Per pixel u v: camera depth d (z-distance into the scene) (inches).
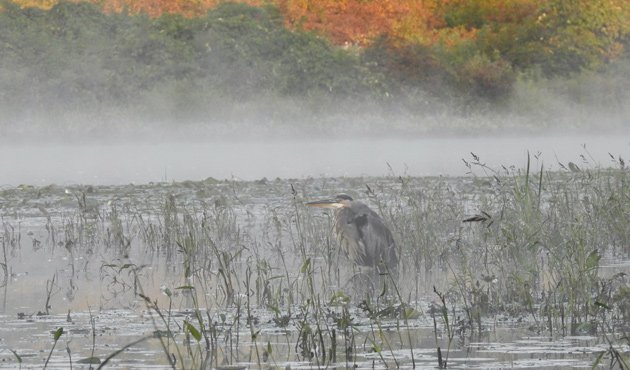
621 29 4899.1
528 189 1245.7
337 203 1202.6
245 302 956.6
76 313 902.4
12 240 1339.8
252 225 1496.1
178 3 4618.6
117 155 2930.6
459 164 2566.4
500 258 1095.6
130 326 842.2
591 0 4904.0
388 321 856.9
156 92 3870.6
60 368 691.4
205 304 946.1
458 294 958.4
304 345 752.3
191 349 751.7
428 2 4985.2
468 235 1323.8
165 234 1333.7
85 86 3932.1
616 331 804.6
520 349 740.7
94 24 4279.0
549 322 823.1
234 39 4249.5
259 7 4527.6
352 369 681.6
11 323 857.5
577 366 680.4
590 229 1256.2
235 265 1171.3
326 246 1273.4
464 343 763.4
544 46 4768.7
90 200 1768.0
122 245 1327.5
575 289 918.4
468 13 4977.9
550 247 1114.1
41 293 1005.8
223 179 2256.4
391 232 1285.7
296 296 987.3
